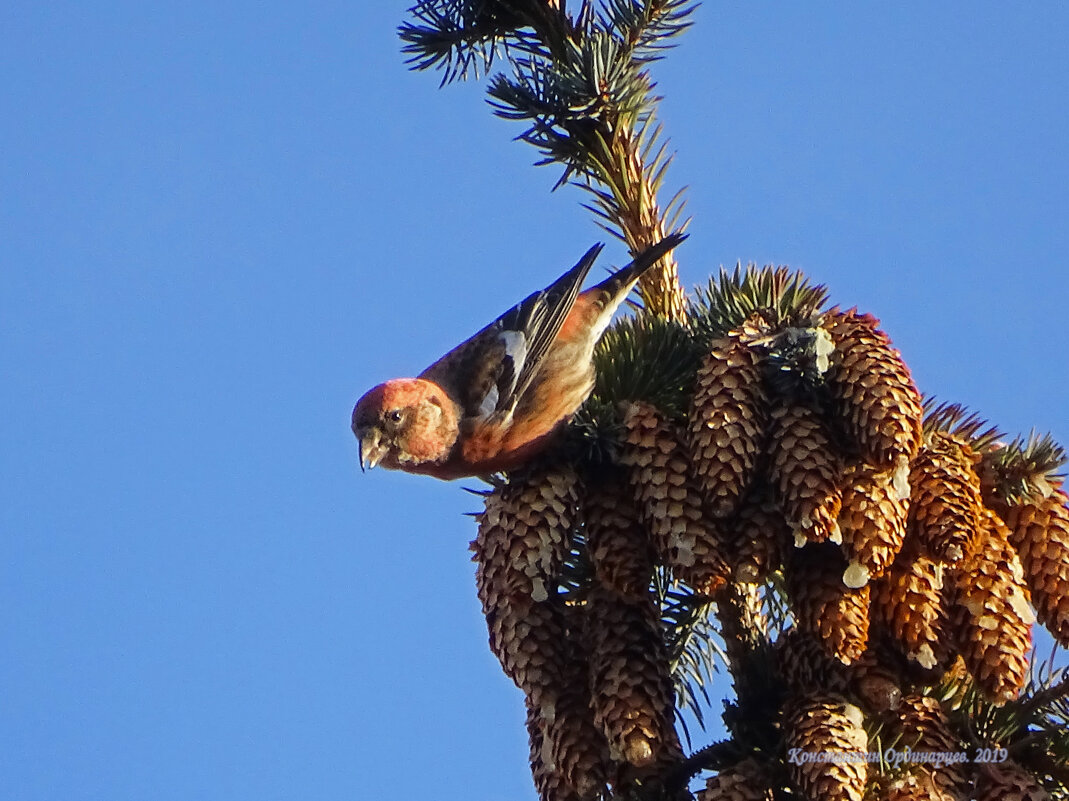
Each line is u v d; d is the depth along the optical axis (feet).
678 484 17.83
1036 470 18.17
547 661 17.85
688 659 20.80
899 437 16.53
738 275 20.25
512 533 18.26
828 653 16.76
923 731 16.92
